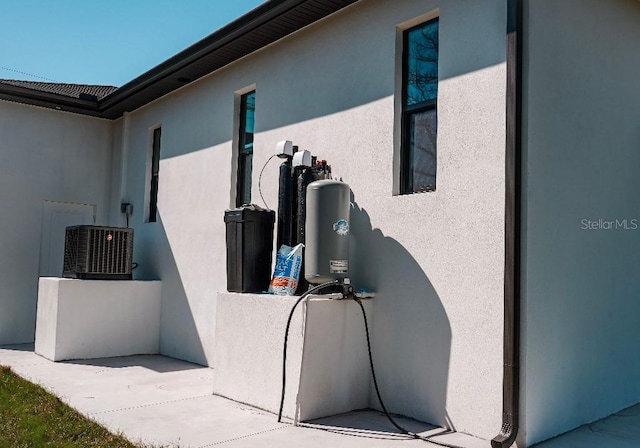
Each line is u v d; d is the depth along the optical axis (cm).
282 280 536
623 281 509
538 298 418
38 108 925
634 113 529
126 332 795
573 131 458
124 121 955
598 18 488
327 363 487
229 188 714
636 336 524
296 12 579
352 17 566
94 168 977
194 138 791
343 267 503
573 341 448
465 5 467
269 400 500
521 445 403
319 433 435
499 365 420
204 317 734
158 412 491
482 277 436
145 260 878
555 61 443
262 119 668
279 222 578
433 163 496
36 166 918
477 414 430
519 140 414
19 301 893
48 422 448
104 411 491
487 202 438
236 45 668
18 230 897
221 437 420
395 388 493
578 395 451
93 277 777
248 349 530
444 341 458
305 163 554
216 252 727
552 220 434
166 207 838
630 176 522
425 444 411
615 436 427
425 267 477
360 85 552
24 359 749
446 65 477
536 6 432
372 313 518
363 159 541
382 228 517
